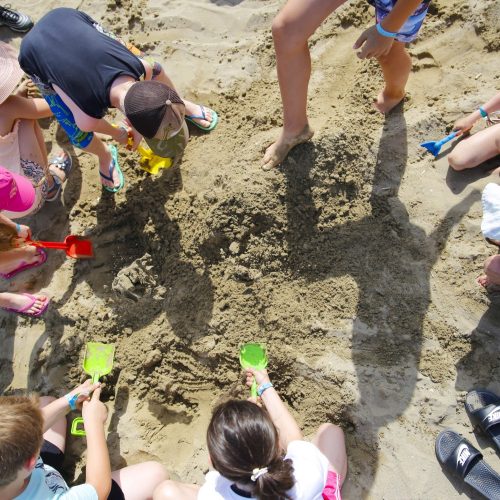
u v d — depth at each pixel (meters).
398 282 2.76
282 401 2.81
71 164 3.51
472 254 2.72
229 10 3.83
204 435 2.76
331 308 2.79
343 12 3.51
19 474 1.95
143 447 2.76
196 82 3.62
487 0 3.29
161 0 3.97
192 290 2.96
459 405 2.54
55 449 2.66
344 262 2.85
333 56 3.45
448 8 3.38
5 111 2.97
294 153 2.94
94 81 2.45
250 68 3.58
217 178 3.06
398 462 2.49
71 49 2.49
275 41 2.43
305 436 2.68
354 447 2.58
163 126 2.29
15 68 2.92
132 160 3.35
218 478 1.97
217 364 2.85
